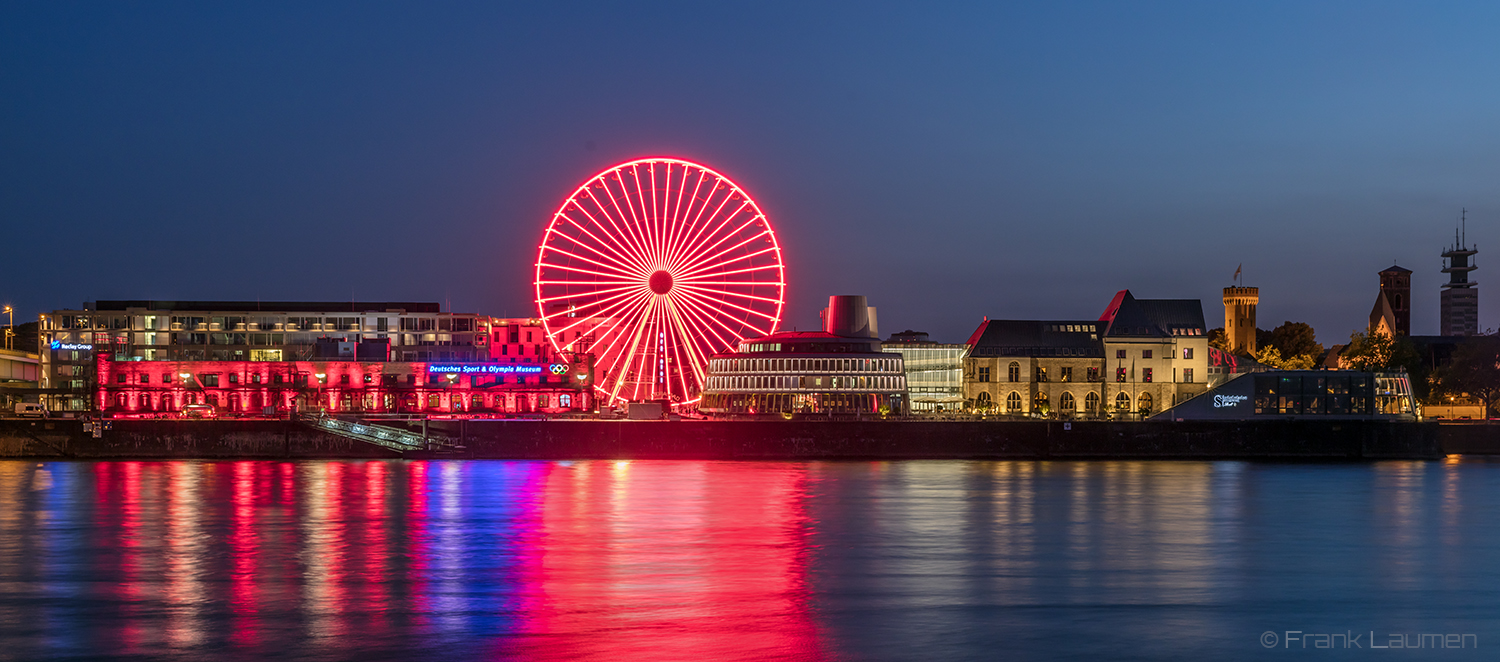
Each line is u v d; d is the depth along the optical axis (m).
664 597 81.00
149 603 78.75
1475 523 123.25
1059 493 148.75
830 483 160.38
